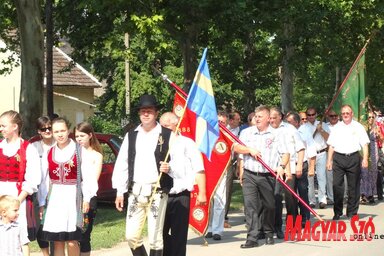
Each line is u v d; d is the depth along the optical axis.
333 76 52.41
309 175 18.41
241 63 31.89
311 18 28.33
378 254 12.67
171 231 10.70
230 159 13.97
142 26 22.69
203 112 11.61
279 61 32.66
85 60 28.69
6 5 25.14
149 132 10.30
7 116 10.23
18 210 9.21
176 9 23.88
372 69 39.53
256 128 13.82
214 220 14.47
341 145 17.30
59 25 26.62
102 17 25.83
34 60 21.36
